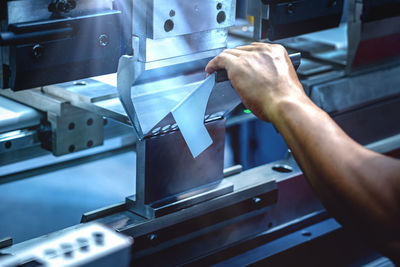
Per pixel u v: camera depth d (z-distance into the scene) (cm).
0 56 101
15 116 136
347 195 76
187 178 129
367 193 74
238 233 141
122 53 113
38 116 140
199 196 129
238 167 149
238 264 138
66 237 78
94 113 145
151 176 121
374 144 185
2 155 137
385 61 190
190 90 121
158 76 115
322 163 78
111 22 107
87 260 73
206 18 117
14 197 149
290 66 98
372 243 77
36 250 75
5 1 94
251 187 139
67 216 143
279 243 148
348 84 177
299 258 150
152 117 113
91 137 149
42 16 99
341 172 76
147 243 121
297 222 155
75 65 105
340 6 151
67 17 101
